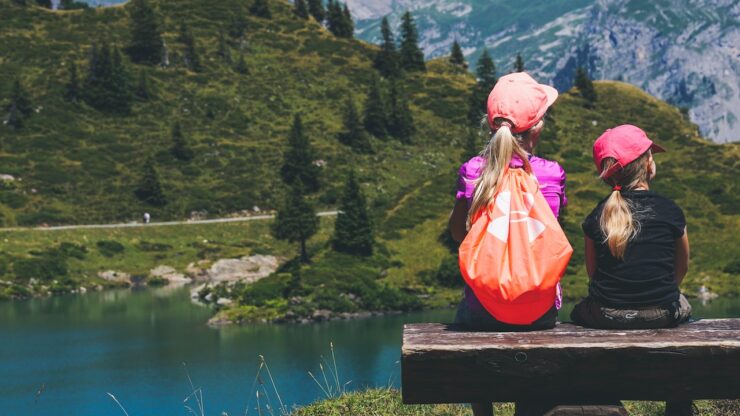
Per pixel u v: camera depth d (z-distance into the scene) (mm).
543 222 4531
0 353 49969
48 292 76000
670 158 107125
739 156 103562
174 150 113125
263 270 86625
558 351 4312
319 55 156750
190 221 98000
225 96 133625
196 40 153375
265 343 52688
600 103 144000
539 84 5254
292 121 129375
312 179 108438
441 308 66500
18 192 96938
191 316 63594
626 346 4297
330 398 8711
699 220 81875
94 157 108812
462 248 4645
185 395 38031
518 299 4453
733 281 69688
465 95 144500
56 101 119750
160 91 130500
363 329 57500
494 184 4691
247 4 172250
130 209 97938
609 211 4902
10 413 35844
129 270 84562
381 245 78250
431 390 4457
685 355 4293
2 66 128875
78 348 51406
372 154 120312
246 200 103875
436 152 123625
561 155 109125
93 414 35250
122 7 161250
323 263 72750
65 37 144000
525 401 4512
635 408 8023
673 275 4996
